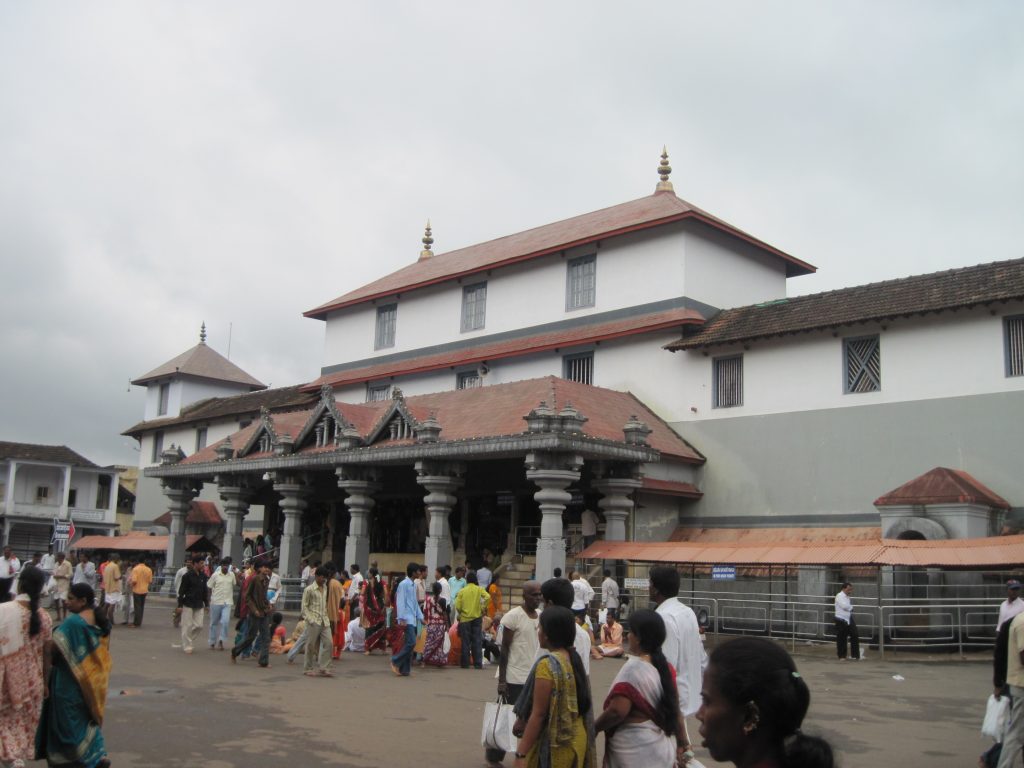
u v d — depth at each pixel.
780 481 28.94
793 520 28.44
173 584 38.66
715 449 30.59
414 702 14.48
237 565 36.69
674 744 6.26
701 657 7.85
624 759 6.04
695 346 30.78
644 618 6.41
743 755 3.14
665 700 6.20
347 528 38.75
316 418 33.09
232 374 62.75
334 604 18.14
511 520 31.64
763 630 25.02
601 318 34.41
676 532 30.50
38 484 61.34
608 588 24.53
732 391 30.73
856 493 27.31
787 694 3.11
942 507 23.64
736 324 31.02
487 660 20.33
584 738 6.62
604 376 34.03
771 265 36.44
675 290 32.44
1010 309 25.05
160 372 62.41
